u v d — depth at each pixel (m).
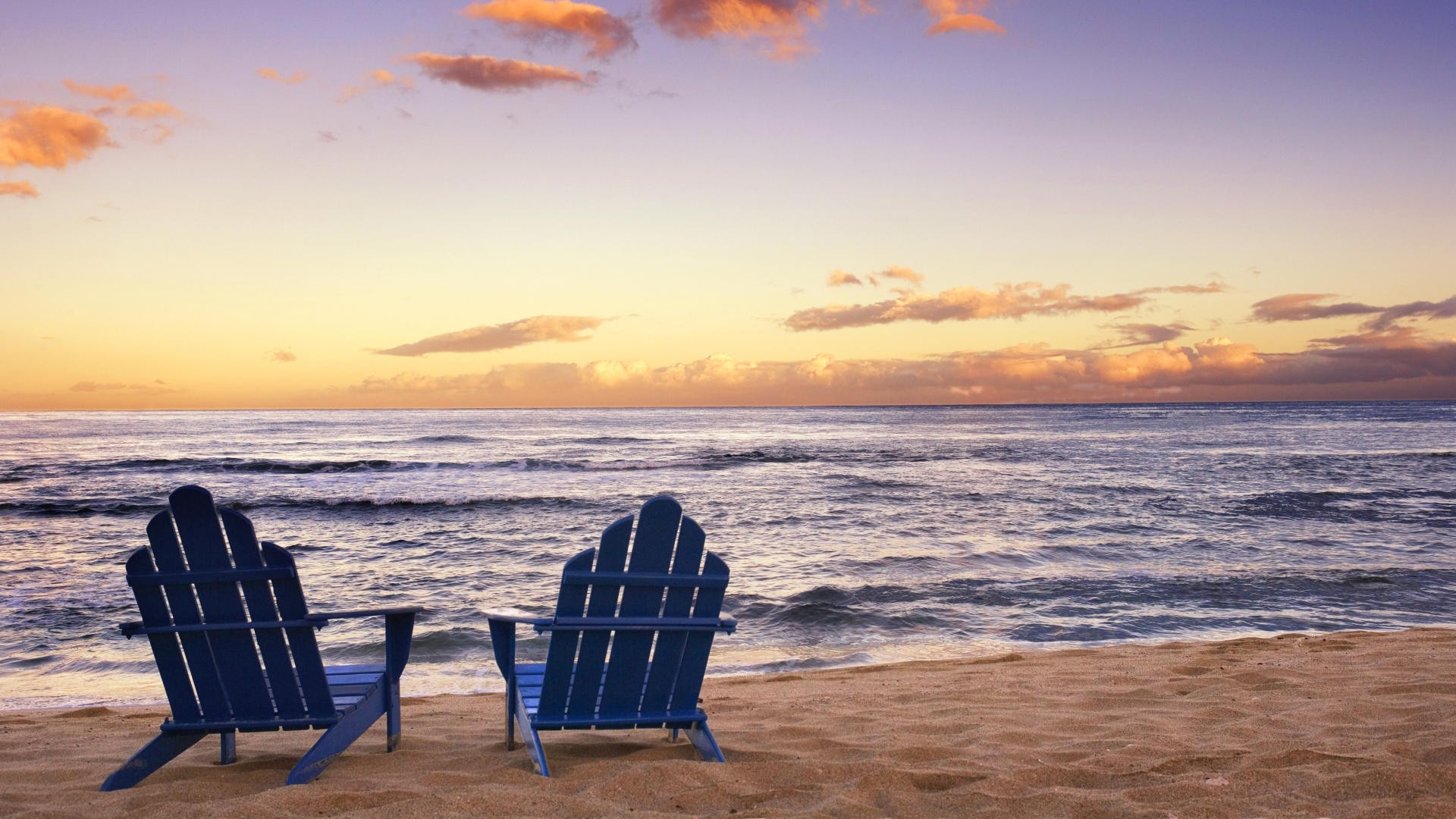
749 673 7.73
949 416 153.50
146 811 2.93
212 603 3.47
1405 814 2.82
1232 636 9.01
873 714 4.80
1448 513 19.22
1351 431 69.56
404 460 39.03
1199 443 54.28
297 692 3.54
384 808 2.94
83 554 14.96
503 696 6.32
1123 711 4.70
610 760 3.74
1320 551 14.36
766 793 3.14
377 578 12.58
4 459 39.53
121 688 7.41
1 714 6.41
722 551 14.59
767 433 74.31
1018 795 3.15
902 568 12.91
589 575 3.47
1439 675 5.34
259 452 45.94
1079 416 136.00
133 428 83.25
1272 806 2.96
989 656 7.64
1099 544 15.05
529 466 36.00
